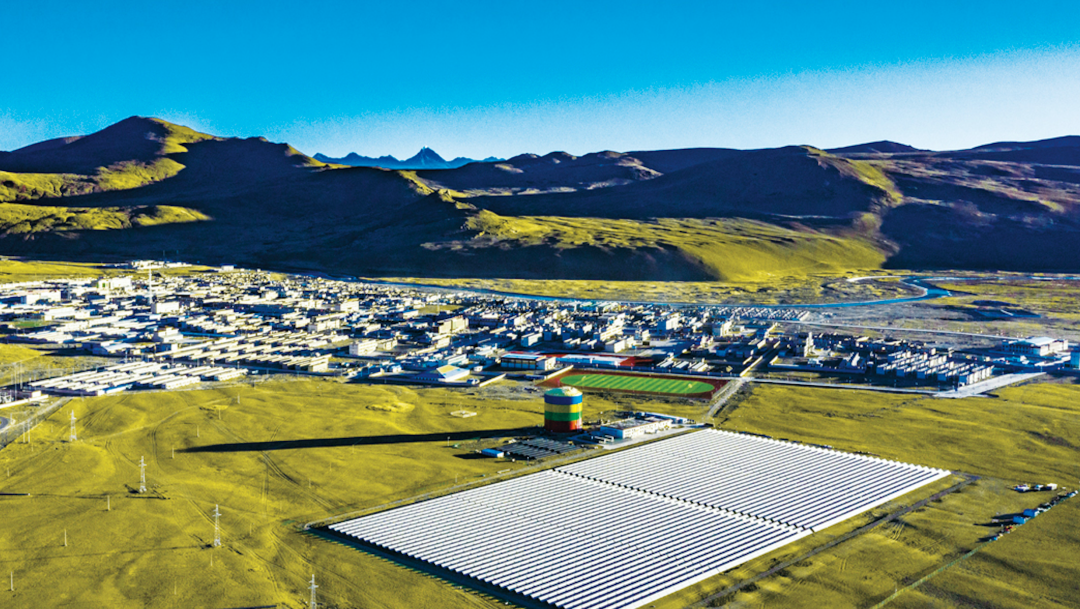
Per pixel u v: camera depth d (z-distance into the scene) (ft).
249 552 376.68
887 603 334.44
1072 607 331.36
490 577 355.56
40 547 379.35
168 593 336.70
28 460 501.97
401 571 362.33
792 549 389.80
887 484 476.95
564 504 443.32
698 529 411.34
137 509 425.69
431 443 556.51
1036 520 422.00
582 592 343.26
